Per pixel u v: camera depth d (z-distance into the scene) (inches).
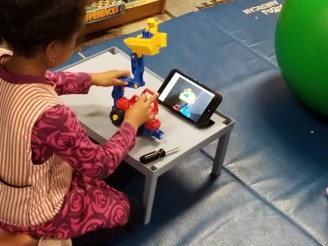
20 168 38.8
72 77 49.9
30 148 37.9
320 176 63.7
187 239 54.0
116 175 59.3
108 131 51.7
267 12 92.7
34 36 35.1
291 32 65.7
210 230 55.3
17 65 37.5
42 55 37.1
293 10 65.7
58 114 37.5
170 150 50.8
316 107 69.1
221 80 76.4
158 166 49.4
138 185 58.8
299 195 60.7
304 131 70.1
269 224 56.9
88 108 54.2
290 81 69.9
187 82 56.5
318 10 62.4
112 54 61.8
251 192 60.4
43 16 34.4
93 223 46.0
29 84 37.4
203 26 86.6
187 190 59.3
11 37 35.5
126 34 83.1
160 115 55.0
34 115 36.9
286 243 55.2
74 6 35.5
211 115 54.1
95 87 57.0
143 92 52.3
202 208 57.6
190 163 62.7
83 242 51.9
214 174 61.7
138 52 49.7
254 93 75.0
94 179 47.8
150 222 55.0
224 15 90.1
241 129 68.7
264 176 62.6
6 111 37.5
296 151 66.8
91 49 78.0
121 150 44.2
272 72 79.4
